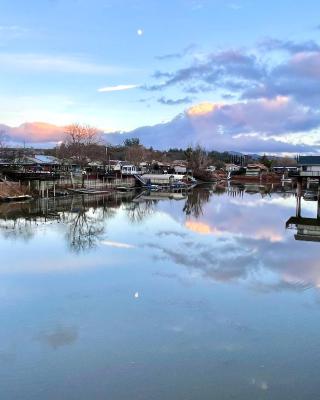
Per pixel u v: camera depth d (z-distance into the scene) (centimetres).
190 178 15200
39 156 12538
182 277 2269
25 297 1936
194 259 2697
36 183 7669
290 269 2444
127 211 5803
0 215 5112
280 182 16175
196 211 5856
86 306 1819
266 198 8600
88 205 6638
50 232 3831
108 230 3981
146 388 1180
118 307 1806
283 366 1299
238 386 1188
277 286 2112
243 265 2536
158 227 4197
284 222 4628
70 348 1422
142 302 1867
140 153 18038
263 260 2672
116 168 13275
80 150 12262
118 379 1227
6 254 2848
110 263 2588
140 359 1348
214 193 10288
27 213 5362
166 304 1842
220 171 19400
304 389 1173
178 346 1438
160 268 2461
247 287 2091
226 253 2883
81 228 4103
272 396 1141
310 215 5412
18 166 8812
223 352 1394
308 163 5347
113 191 10181
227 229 4056
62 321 1655
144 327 1595
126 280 2206
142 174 13312
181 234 3731
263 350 1407
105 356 1366
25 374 1255
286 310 1775
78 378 1233
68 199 7550
